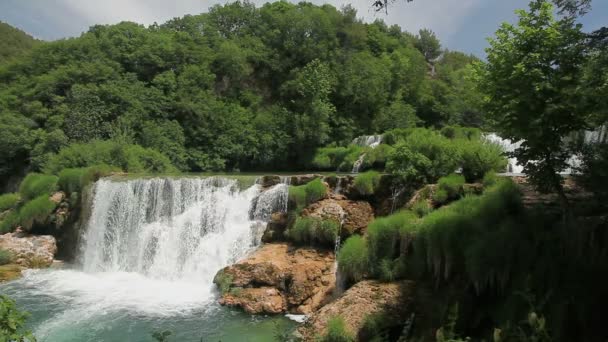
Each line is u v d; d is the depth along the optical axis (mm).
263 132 39312
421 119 47344
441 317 9883
